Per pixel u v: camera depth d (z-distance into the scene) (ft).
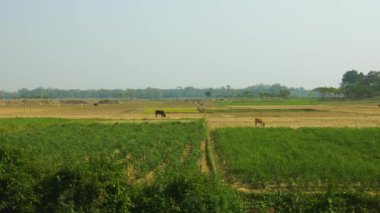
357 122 225.76
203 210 49.01
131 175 83.25
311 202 54.54
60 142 127.54
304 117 270.87
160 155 102.99
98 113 357.41
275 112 331.36
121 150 110.63
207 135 157.69
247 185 76.43
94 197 51.21
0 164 54.80
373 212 54.54
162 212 49.80
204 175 53.36
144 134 155.02
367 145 119.34
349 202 55.21
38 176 56.13
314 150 109.91
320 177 76.43
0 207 52.95
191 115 305.94
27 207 52.60
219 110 366.63
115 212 50.62
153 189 52.60
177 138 139.44
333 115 287.69
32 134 155.43
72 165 54.70
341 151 108.27
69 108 489.67
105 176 52.24
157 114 296.71
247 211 54.70
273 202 57.26
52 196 52.95
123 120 253.85
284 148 113.60
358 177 75.97
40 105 612.29
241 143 124.36
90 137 143.43
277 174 77.87
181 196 50.37
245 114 310.65
